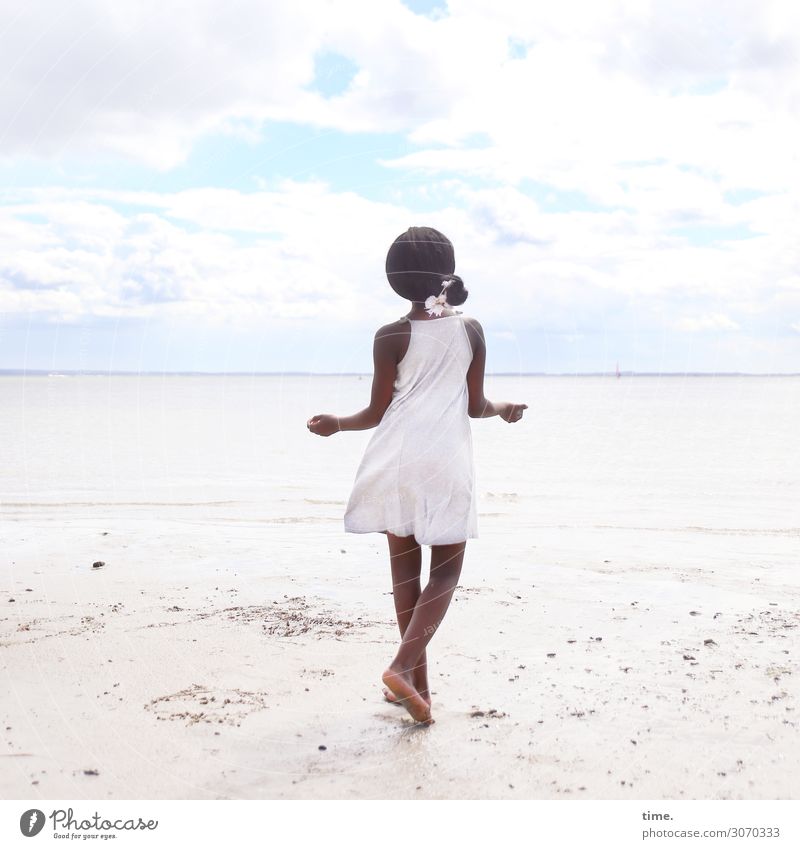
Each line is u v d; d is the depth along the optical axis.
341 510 7.50
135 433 18.28
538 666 3.12
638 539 6.00
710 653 3.25
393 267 2.65
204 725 2.55
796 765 2.29
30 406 32.84
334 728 2.55
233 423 21.97
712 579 4.59
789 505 7.97
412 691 2.48
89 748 2.39
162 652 3.22
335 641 3.39
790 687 2.86
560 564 5.04
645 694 2.82
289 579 4.59
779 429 19.64
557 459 12.80
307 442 16.23
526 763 2.32
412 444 2.58
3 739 2.44
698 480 10.16
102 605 3.95
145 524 6.62
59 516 7.09
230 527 6.49
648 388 60.78
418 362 2.62
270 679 2.95
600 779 2.23
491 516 7.32
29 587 4.33
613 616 3.80
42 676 2.94
